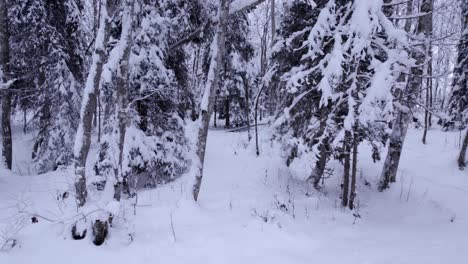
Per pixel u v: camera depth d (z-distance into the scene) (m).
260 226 6.25
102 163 8.30
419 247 5.68
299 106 9.80
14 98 15.24
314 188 10.30
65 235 5.48
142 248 5.30
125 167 8.33
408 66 7.39
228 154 13.48
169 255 5.12
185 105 11.46
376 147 8.70
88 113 6.18
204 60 20.30
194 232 5.97
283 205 7.77
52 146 12.98
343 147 8.19
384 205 9.44
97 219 5.35
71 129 13.39
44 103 13.39
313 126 8.91
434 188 10.30
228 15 7.41
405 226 7.57
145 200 7.78
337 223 7.28
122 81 6.25
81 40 14.82
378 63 7.32
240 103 22.20
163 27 9.28
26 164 14.22
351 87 7.51
